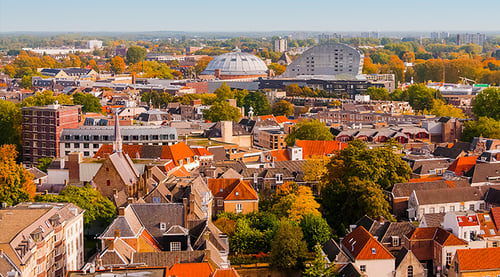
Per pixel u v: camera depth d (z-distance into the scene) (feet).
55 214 654.53
